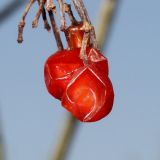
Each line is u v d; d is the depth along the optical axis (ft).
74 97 0.39
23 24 0.39
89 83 0.39
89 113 0.39
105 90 0.39
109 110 0.39
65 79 0.39
